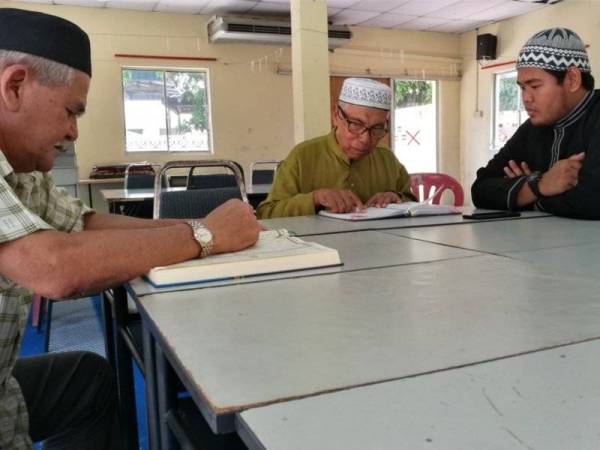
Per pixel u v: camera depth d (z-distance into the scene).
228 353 0.53
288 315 0.66
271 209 1.96
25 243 0.69
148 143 6.48
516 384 0.44
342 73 7.23
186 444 0.61
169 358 0.56
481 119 7.61
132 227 1.20
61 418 1.11
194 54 6.49
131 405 1.40
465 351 0.52
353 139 1.96
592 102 1.65
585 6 6.11
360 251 1.09
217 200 2.34
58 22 0.77
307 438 0.36
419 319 0.63
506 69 7.17
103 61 6.14
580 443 0.35
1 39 0.74
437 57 7.72
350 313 0.66
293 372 0.48
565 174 1.55
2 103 0.75
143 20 6.26
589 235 1.23
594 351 0.51
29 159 0.81
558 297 0.70
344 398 0.42
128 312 1.36
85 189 6.09
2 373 0.89
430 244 1.16
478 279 0.82
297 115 3.80
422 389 0.43
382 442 0.36
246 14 6.52
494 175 1.96
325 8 3.74
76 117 0.83
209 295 0.76
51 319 2.94
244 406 0.41
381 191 2.15
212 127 6.64
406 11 6.62
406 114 7.75
